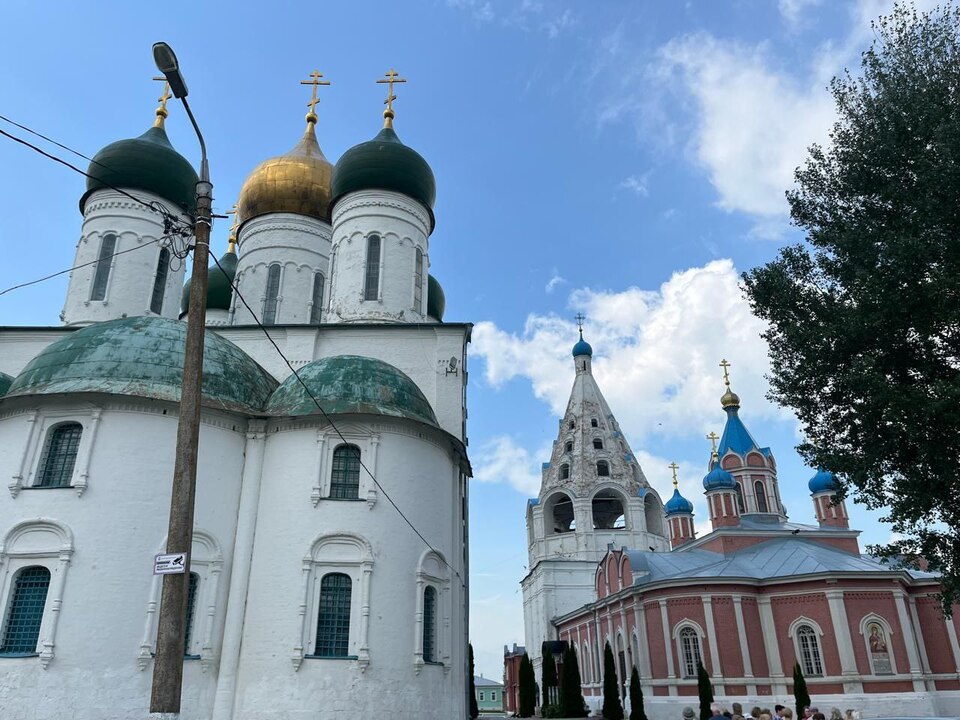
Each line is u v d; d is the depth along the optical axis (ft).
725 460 189.26
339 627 66.39
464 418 92.12
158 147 107.76
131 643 59.31
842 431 61.57
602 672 164.96
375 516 70.03
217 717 62.28
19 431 64.90
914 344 57.21
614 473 208.13
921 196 57.21
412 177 113.39
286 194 125.08
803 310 62.75
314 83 140.46
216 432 69.92
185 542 32.53
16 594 60.29
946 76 59.21
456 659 76.38
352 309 105.29
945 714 120.98
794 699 121.29
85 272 101.24
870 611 123.34
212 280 128.98
